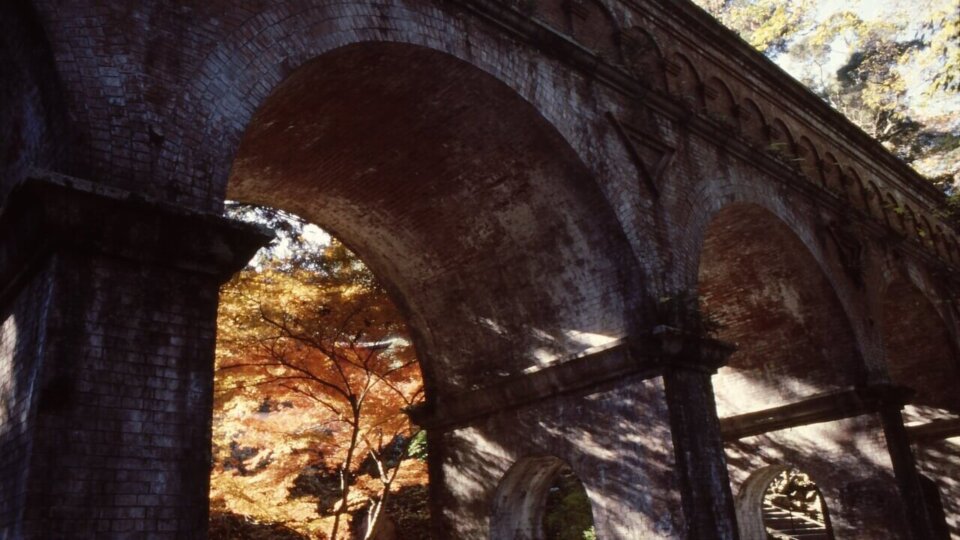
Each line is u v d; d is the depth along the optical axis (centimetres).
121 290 571
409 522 2053
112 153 604
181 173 644
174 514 546
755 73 1658
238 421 1370
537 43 1070
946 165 3203
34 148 632
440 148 1077
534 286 1186
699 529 962
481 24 1000
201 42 701
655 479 998
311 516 1318
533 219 1141
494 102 1011
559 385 1135
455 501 1249
